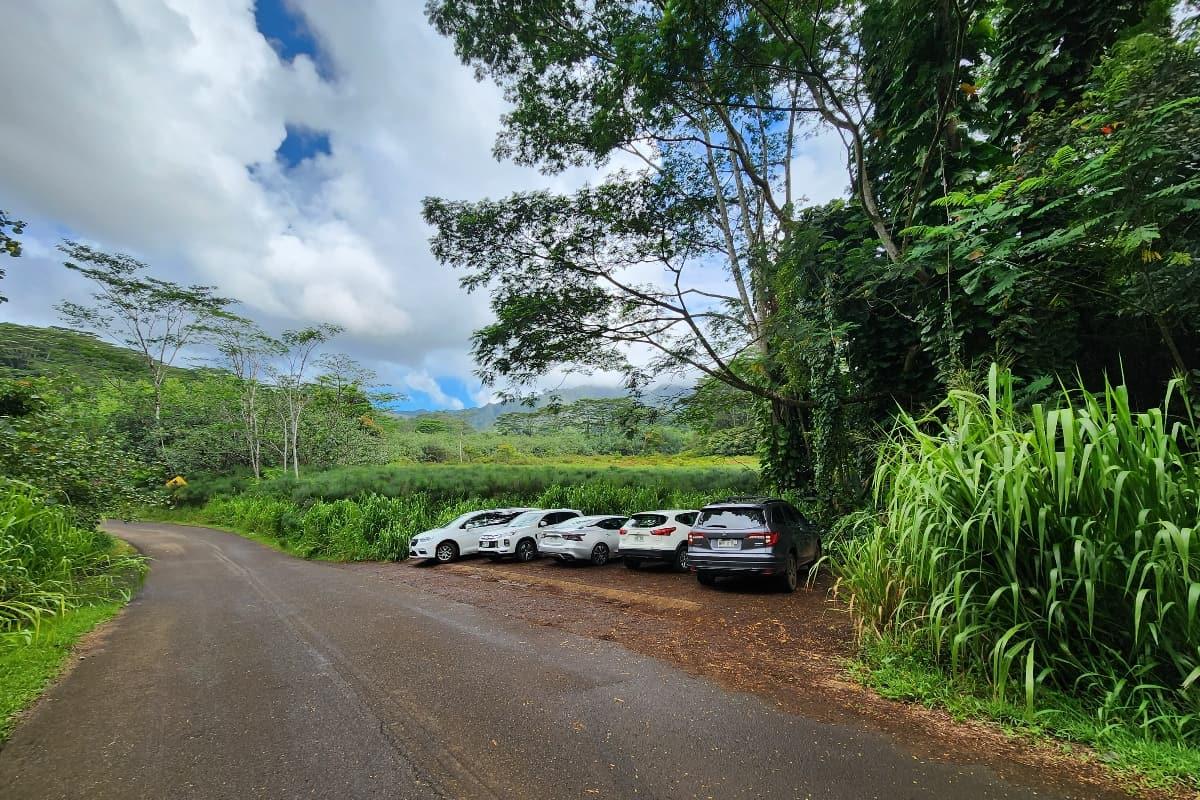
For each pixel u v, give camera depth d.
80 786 3.06
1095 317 7.56
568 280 12.00
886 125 10.22
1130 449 3.58
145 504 15.16
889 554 4.73
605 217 11.29
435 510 19.62
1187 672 3.29
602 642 6.07
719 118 13.12
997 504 3.72
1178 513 3.46
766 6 9.11
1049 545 3.85
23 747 3.59
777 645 5.74
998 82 8.40
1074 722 3.41
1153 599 3.43
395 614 7.84
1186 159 5.02
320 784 3.06
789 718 3.87
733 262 13.96
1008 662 3.62
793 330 10.74
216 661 5.60
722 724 3.79
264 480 35.62
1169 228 5.59
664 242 11.50
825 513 11.18
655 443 30.00
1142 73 5.02
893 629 4.73
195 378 45.06
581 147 13.20
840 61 10.62
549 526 14.48
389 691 4.58
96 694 4.64
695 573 11.03
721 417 16.98
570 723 3.86
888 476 5.14
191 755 3.44
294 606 8.73
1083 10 7.48
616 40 10.11
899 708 3.96
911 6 8.53
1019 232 6.89
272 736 3.71
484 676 4.93
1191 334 7.07
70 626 7.02
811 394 11.82
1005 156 8.41
